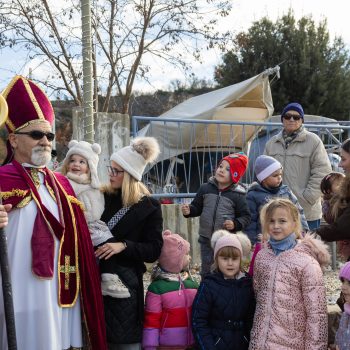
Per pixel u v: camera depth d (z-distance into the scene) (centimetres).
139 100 2011
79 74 1299
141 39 1355
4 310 300
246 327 380
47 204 339
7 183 329
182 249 397
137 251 370
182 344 388
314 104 2403
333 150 999
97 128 686
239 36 1383
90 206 377
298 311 354
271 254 372
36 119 338
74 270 342
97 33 1303
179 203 804
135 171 381
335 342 356
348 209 377
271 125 861
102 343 348
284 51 2386
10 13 1252
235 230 476
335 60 2439
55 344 326
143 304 381
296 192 577
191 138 837
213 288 377
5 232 314
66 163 393
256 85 1014
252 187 518
